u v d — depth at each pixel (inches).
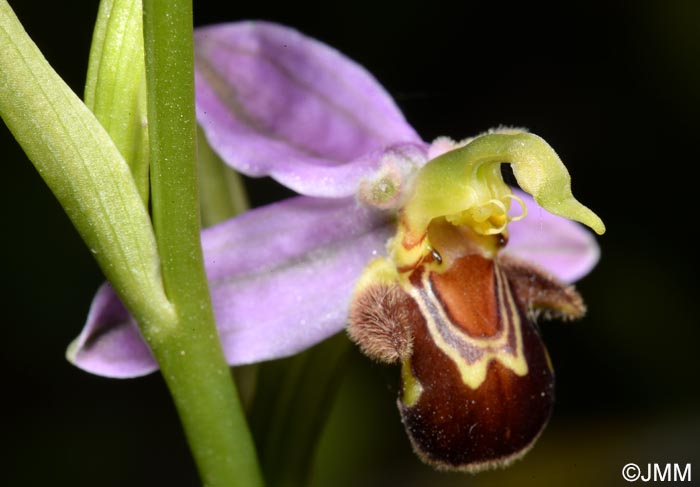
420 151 5.5
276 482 5.7
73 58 8.1
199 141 5.7
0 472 8.4
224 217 5.7
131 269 5.1
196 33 5.5
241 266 5.5
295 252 5.5
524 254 6.0
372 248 5.5
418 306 5.5
